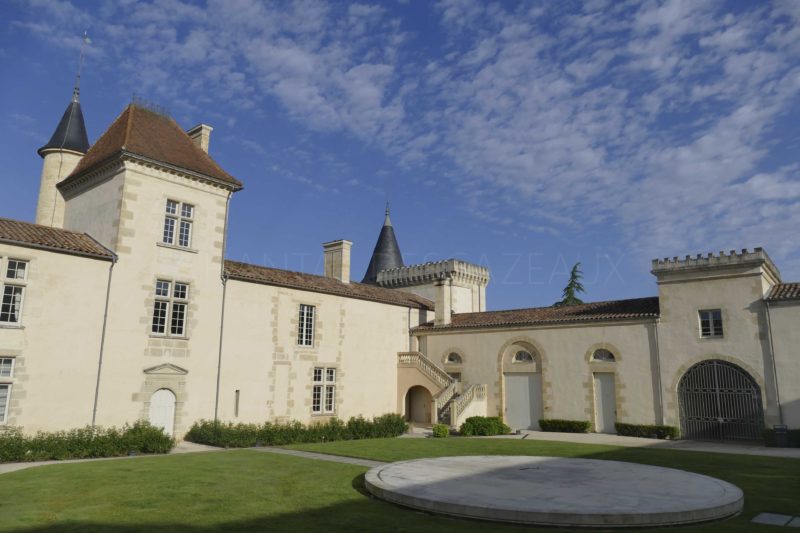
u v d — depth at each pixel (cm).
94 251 2103
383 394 3284
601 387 2877
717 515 964
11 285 1888
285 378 2722
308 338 2897
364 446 2175
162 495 1122
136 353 2170
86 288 2061
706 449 2175
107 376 2077
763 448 2220
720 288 2591
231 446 2225
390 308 3444
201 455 1842
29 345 1894
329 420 2827
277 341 2709
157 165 2305
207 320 2433
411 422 3441
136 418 2141
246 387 2544
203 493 1148
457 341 3431
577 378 2947
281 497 1120
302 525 900
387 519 940
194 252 2417
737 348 2509
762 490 1259
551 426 2955
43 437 1839
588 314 3047
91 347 2047
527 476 1244
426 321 3744
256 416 2570
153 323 2258
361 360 3166
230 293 2542
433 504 979
